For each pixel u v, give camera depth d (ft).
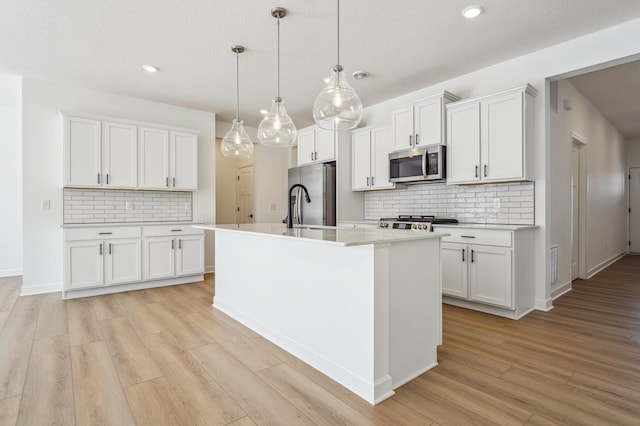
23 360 7.16
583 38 9.52
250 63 11.07
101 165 12.74
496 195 11.59
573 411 5.34
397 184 13.93
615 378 6.37
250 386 6.17
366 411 5.40
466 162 11.19
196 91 13.67
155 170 13.93
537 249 10.68
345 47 9.99
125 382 6.28
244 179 21.71
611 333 8.66
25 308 10.85
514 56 10.75
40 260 12.57
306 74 12.02
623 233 23.27
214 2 7.75
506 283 9.73
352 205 15.74
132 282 13.23
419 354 6.66
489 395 5.83
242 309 9.61
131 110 14.33
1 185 16.07
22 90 12.09
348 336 6.17
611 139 19.90
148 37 9.34
